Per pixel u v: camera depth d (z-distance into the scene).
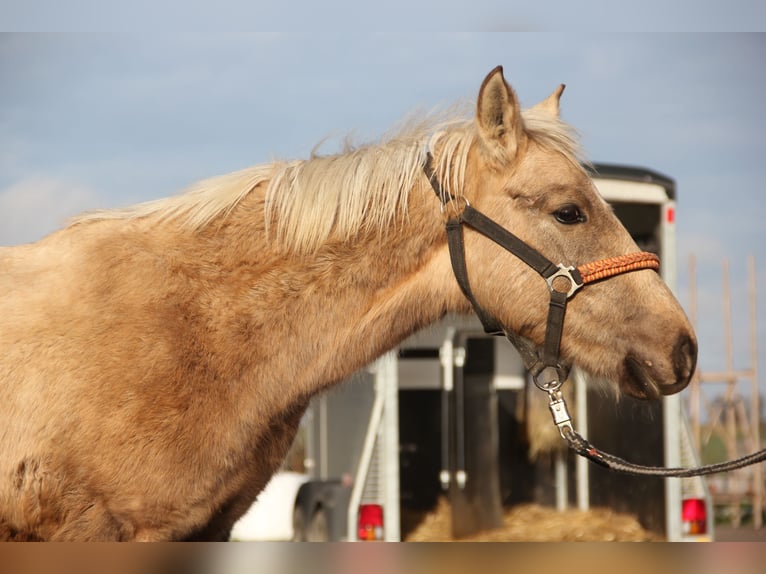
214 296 3.97
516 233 4.12
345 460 9.76
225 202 4.10
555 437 9.34
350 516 8.23
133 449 3.69
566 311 4.09
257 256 4.06
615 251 4.11
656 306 4.05
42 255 4.01
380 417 8.32
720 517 16.11
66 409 3.67
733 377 15.14
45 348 3.73
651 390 4.04
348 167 4.21
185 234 4.05
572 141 4.28
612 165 8.49
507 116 4.08
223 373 3.90
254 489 4.15
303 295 4.06
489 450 9.39
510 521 9.18
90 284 3.86
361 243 4.14
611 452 8.98
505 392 9.71
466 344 9.62
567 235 4.08
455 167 4.18
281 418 4.10
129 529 3.75
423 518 9.32
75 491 3.70
